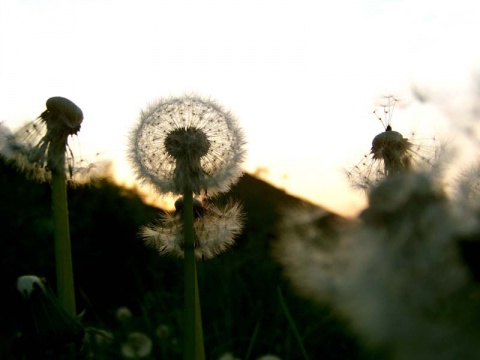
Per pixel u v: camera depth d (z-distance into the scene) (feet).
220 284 1.57
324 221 0.42
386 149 0.65
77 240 2.30
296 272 0.35
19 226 2.21
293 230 0.44
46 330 0.74
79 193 2.40
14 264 2.14
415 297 0.27
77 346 0.75
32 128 0.86
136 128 0.85
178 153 0.82
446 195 0.32
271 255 1.65
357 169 0.68
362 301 0.29
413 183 0.31
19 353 0.75
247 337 1.25
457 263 0.27
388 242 0.29
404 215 0.30
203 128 0.85
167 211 0.88
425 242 0.28
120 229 2.31
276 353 1.14
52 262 2.21
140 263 2.23
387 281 0.28
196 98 0.87
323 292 0.32
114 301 2.18
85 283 2.22
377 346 0.28
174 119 0.85
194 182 0.81
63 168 0.84
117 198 2.40
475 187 0.32
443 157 0.36
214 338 1.30
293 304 1.28
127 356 1.18
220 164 0.84
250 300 1.41
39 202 2.31
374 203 0.31
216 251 0.87
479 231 0.27
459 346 0.26
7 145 0.85
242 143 0.85
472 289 0.27
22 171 0.87
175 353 1.26
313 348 1.10
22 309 0.75
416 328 0.27
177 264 2.00
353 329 0.29
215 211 0.87
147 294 1.78
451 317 0.27
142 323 1.45
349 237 0.33
